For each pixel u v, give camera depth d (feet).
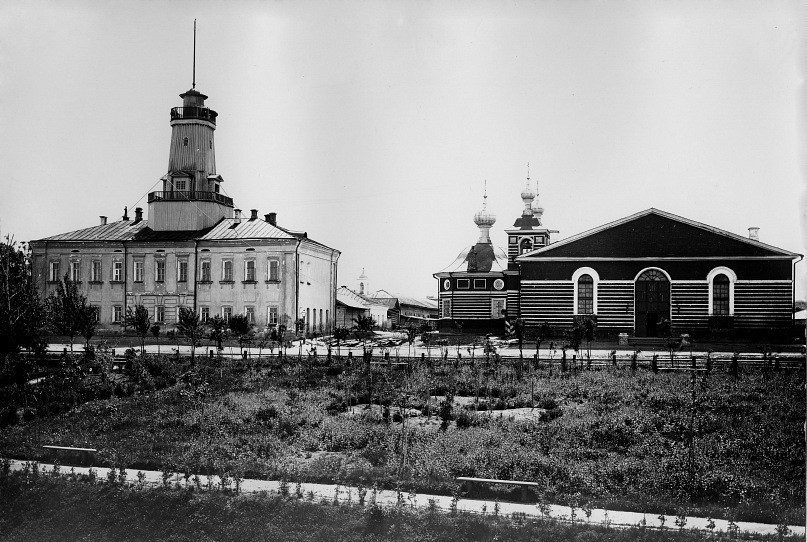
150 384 150.51
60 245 274.36
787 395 130.82
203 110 281.74
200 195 274.36
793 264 214.90
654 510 84.84
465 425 118.83
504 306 297.53
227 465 102.22
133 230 279.69
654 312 223.71
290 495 88.79
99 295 271.69
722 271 218.79
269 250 259.39
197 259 264.72
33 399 139.85
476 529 79.20
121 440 117.19
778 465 97.76
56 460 107.96
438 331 300.20
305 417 125.39
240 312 259.80
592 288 228.22
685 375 149.79
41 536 89.35
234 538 84.02
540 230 300.61
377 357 179.32
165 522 87.66
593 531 77.56
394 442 109.40
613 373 153.48
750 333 216.54
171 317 265.34
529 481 92.84
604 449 105.81
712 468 95.71
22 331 172.96
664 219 224.12
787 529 77.20
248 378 156.04
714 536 76.23
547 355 185.37
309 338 260.42
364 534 81.41
